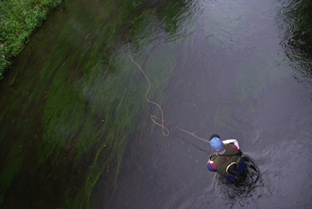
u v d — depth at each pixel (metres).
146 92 5.63
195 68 5.63
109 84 6.18
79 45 7.88
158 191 4.12
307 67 4.71
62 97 6.37
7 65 8.22
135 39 7.16
